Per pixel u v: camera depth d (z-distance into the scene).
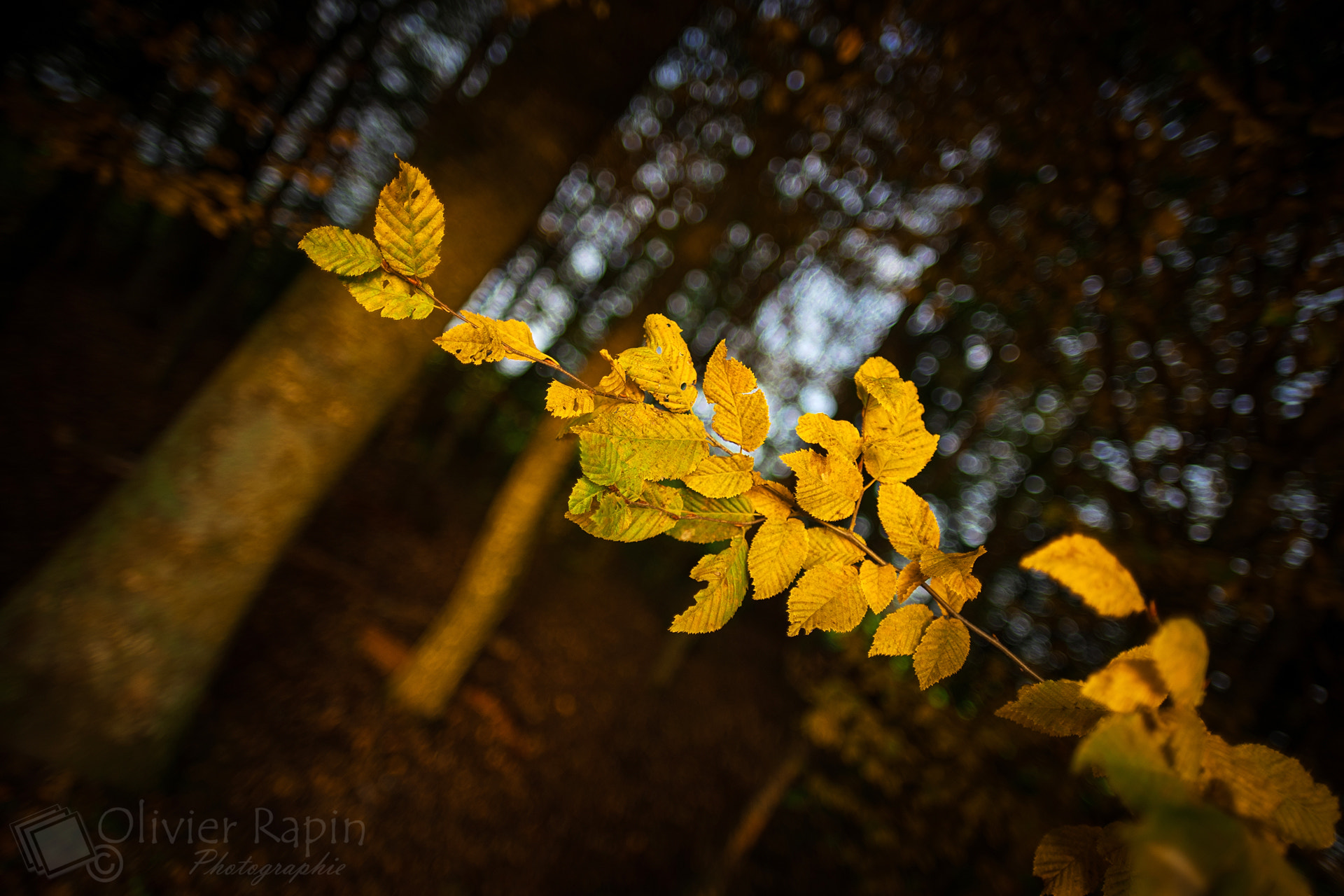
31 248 6.37
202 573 2.91
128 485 2.89
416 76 8.74
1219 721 2.73
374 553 7.64
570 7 3.00
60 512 5.10
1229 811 0.50
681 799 6.88
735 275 9.91
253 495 2.93
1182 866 0.39
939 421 9.77
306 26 5.91
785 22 4.21
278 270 11.78
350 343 3.03
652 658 9.96
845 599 0.64
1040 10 2.99
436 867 4.16
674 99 6.73
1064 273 3.50
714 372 0.59
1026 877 2.99
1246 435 2.88
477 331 0.56
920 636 0.67
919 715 3.41
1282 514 2.91
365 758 4.52
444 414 12.74
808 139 5.46
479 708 5.93
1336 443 2.69
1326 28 2.08
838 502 0.63
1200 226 3.11
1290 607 2.75
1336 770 2.60
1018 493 5.34
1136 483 3.07
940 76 4.00
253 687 4.36
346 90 7.98
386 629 6.16
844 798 3.90
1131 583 0.60
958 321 8.92
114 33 3.17
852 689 3.81
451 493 11.70
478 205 3.03
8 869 2.49
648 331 0.59
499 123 3.03
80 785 2.78
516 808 5.19
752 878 5.42
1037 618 3.23
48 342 7.82
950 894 3.40
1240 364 2.83
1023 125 3.48
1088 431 4.11
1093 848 0.64
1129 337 3.39
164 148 3.07
